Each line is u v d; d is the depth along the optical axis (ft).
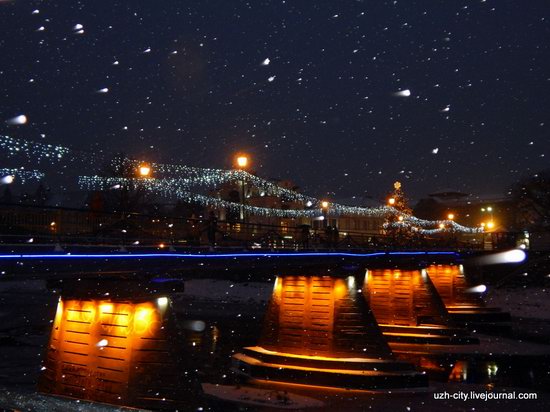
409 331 156.25
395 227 258.37
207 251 77.00
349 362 106.83
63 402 30.99
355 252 122.83
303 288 114.73
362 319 110.32
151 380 66.33
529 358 135.23
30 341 131.54
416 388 102.68
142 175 84.99
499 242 260.83
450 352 142.82
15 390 32.96
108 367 67.26
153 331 67.36
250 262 89.66
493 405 91.81
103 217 65.31
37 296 211.61
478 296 199.82
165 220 79.51
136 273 67.31
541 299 223.51
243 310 204.33
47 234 57.57
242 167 105.50
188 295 230.89
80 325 69.62
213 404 87.15
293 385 103.76
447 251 191.52
